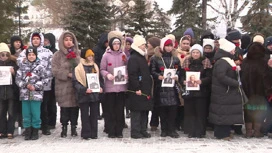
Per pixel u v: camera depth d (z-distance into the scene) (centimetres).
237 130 855
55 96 830
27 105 790
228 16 2325
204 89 803
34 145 739
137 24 2328
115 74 789
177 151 687
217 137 803
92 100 787
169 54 817
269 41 856
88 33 2119
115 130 816
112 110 810
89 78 779
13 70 795
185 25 2144
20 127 859
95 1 2122
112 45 807
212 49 865
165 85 789
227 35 888
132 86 786
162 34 2392
